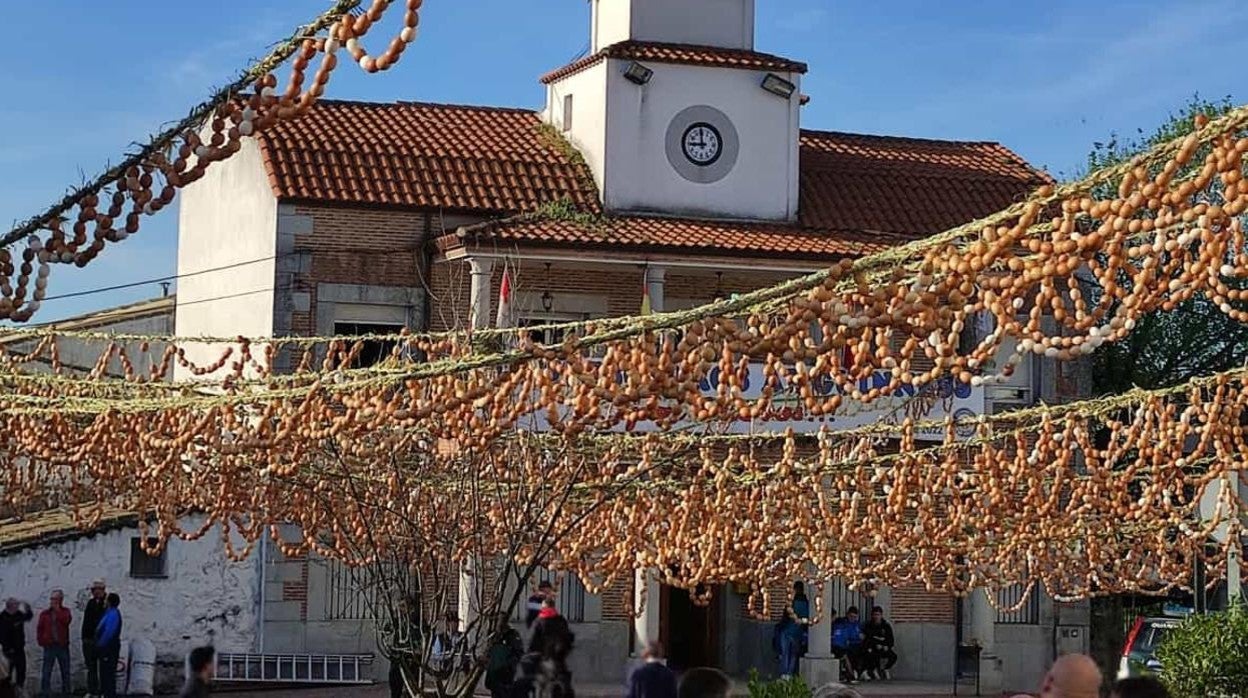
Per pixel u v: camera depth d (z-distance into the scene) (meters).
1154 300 10.70
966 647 36.62
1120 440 22.02
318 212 34.19
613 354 14.33
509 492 20.77
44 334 21.45
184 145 10.98
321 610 33.47
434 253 34.56
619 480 19.84
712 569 20.86
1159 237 10.26
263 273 34.81
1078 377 37.16
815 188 38.62
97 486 25.31
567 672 18.78
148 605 32.69
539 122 38.72
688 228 35.84
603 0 38.78
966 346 33.19
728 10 38.38
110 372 39.69
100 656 30.64
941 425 20.12
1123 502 19.28
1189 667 20.47
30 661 31.75
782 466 20.09
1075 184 10.46
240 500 22.61
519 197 35.50
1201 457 21.25
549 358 13.19
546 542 19.69
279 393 15.91
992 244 10.60
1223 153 9.73
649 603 34.84
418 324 34.38
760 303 12.52
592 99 37.00
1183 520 20.72
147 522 31.03
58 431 21.12
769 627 36.41
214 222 38.16
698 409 13.55
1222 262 10.49
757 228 36.69
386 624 22.22
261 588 33.22
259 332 34.88
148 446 19.80
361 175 34.81
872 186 39.03
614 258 34.31
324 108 37.16
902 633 37.06
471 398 14.05
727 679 12.59
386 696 31.83
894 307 11.18
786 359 12.90
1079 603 37.34
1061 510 24.48
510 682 23.28
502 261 33.78
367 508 20.97
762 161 37.31
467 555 21.62
